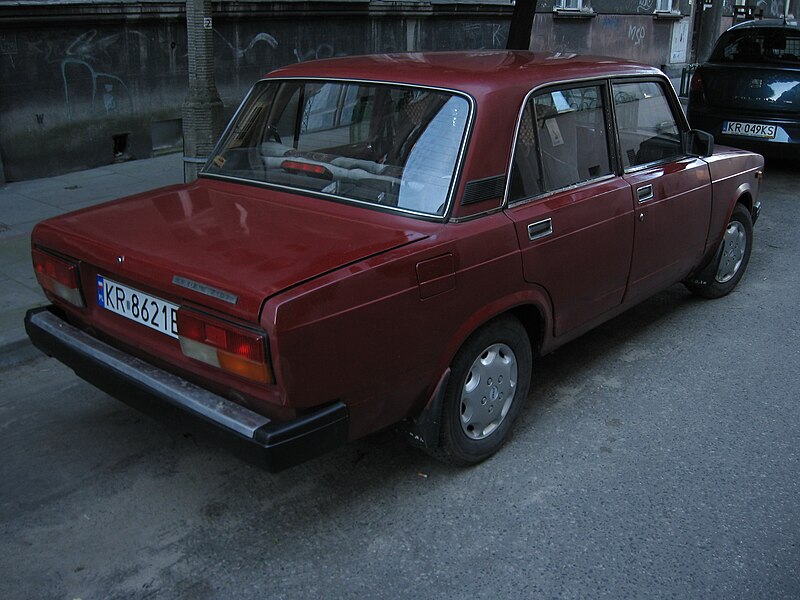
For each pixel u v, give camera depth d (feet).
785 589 9.73
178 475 11.87
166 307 9.78
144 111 32.45
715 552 10.37
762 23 30.68
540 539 10.56
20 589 9.50
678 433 13.28
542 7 51.31
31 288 18.21
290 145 12.52
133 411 13.75
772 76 29.81
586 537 10.62
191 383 9.95
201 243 10.16
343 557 10.16
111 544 10.34
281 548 10.31
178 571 9.87
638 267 14.42
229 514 10.98
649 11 60.85
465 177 10.71
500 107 11.16
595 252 12.96
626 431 13.30
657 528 10.82
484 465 12.22
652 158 14.92
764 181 32.24
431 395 10.86
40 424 13.28
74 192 27.35
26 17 27.40
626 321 18.03
